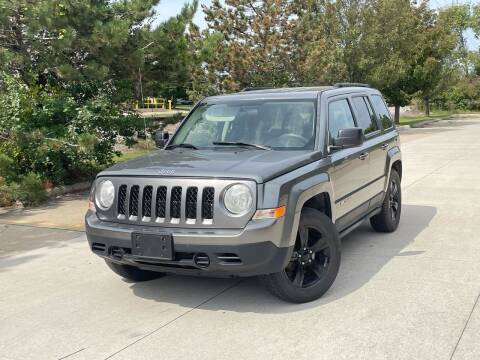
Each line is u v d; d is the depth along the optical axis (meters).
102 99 11.72
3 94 10.95
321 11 27.34
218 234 4.51
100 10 11.50
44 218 9.28
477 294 5.10
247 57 21.20
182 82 14.20
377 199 6.96
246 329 4.54
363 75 28.56
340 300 5.08
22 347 4.42
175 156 5.47
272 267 4.62
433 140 22.48
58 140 10.70
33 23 10.70
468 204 9.30
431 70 33.06
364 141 6.64
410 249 6.69
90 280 6.03
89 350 4.31
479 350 4.00
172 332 4.56
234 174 4.62
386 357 3.94
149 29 12.77
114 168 5.33
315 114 5.79
